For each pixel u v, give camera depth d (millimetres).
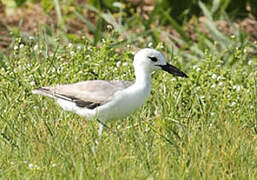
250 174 10969
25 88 13438
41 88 12586
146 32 18547
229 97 13578
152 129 11992
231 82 14008
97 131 12305
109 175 10539
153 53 12414
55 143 11594
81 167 10539
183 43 18891
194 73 14242
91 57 14477
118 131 12086
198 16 20969
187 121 12938
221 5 20672
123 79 14047
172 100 13500
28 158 11234
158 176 10602
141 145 11672
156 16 20531
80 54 14375
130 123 12844
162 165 10836
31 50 15141
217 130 12422
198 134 12133
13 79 13844
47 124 12344
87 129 12328
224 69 15039
